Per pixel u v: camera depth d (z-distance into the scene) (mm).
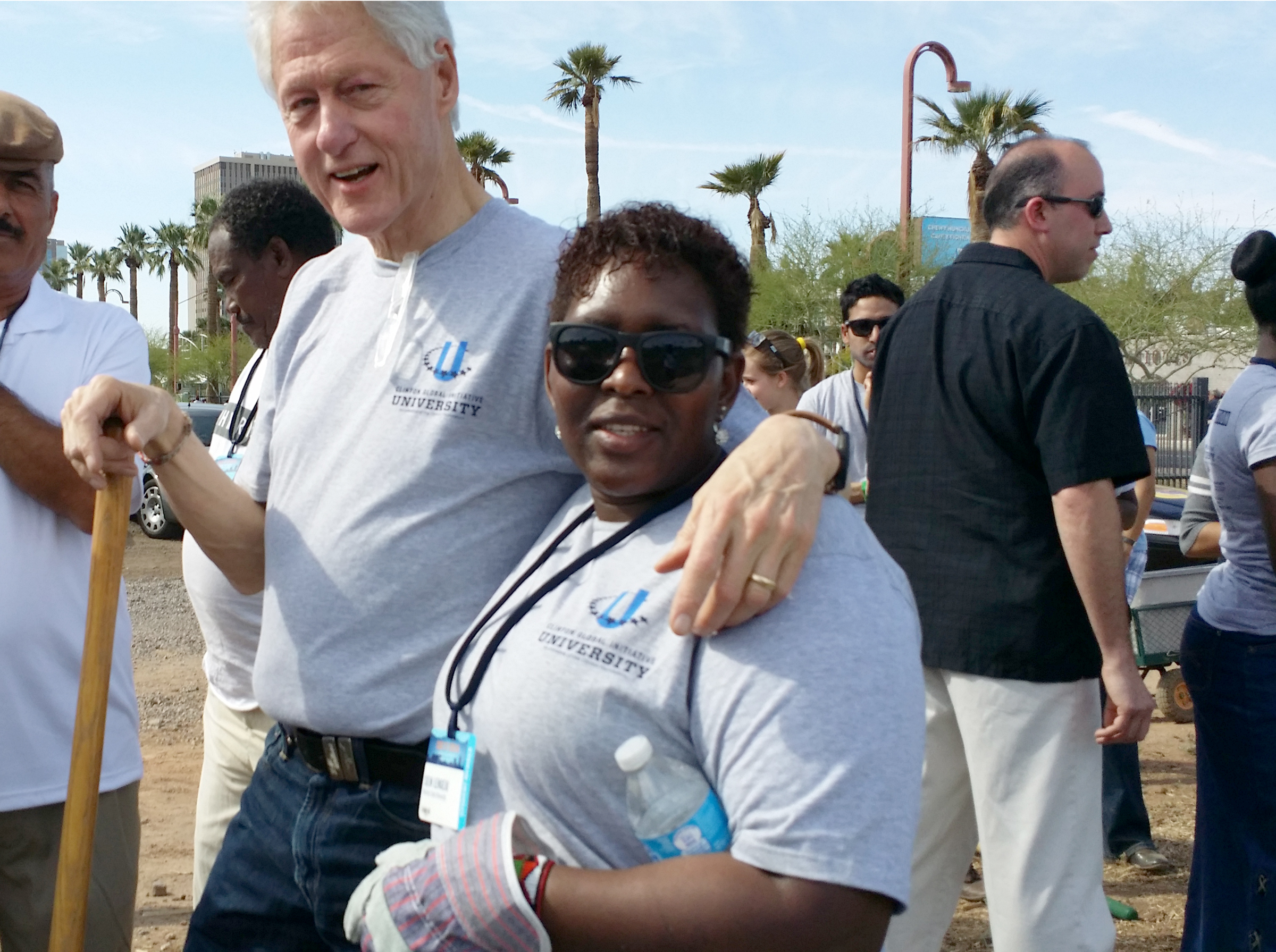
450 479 1893
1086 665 2854
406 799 1915
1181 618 6637
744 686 1281
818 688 1260
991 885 2902
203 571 2889
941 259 24828
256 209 3191
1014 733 2852
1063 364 2775
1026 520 2869
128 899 2566
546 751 1402
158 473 2148
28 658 2426
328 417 2041
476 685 1573
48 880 2480
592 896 1284
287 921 2086
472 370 1904
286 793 2094
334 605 1936
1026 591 2852
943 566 2953
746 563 1265
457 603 1895
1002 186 3193
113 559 2064
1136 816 4605
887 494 3127
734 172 31188
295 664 1973
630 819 1371
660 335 1443
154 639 9016
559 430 1571
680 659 1346
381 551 1902
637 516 1552
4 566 2406
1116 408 2775
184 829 5004
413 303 1993
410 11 1854
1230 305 26672
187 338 62562
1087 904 2830
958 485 2943
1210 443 3205
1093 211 3135
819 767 1236
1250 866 3066
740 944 1222
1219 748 3166
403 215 1995
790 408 4891
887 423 3148
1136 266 27156
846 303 5000
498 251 1979
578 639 1427
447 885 1336
